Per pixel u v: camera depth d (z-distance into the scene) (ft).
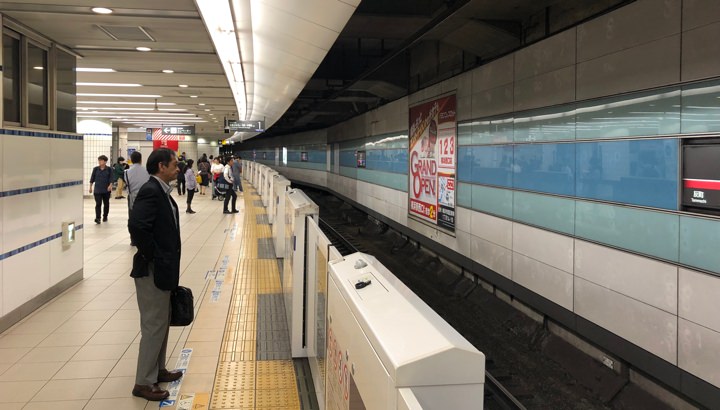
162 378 13.25
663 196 13.85
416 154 37.06
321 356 11.07
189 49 22.97
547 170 19.95
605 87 16.40
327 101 54.65
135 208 11.79
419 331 4.77
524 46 21.77
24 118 18.56
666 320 13.75
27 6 16.38
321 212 70.59
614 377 16.20
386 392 4.51
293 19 20.36
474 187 26.99
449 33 24.64
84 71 28.94
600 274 16.63
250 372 13.87
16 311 17.52
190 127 89.81
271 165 143.74
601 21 16.58
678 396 13.76
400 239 42.45
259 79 37.32
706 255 12.42
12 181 17.04
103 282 22.99
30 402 12.11
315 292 12.56
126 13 17.35
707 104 12.41
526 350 20.22
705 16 12.43
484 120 25.85
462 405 4.36
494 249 24.70
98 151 67.10
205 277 24.45
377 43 43.34
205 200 63.72
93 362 14.47
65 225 21.25
